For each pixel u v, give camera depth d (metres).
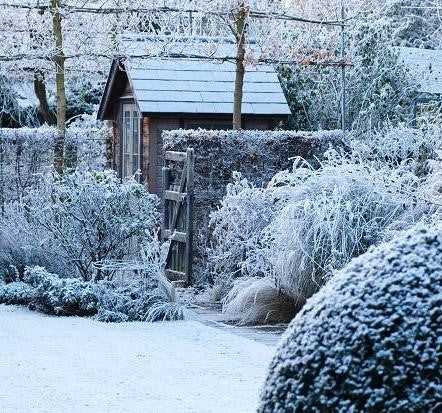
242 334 10.77
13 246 14.16
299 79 20.53
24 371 8.53
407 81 20.86
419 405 4.01
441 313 4.18
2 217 14.73
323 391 4.20
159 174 19.02
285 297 11.74
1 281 13.99
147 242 12.58
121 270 12.61
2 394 7.66
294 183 12.33
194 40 17.98
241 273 13.14
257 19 19.27
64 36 18.77
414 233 4.62
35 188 15.57
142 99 18.52
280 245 11.39
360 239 11.24
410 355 4.10
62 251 13.31
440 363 4.07
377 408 4.05
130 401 7.42
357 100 20.48
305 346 4.37
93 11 16.66
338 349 4.24
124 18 18.22
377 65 20.53
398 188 11.55
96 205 12.85
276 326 11.36
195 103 18.75
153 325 11.35
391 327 4.19
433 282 4.31
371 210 11.50
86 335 10.53
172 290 12.18
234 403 7.36
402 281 4.34
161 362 8.98
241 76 17.03
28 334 10.55
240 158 15.01
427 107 20.22
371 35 20.58
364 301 4.33
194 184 14.68
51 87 25.78
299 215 11.35
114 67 20.14
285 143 15.39
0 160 16.16
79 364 8.86
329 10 20.17
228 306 11.98
